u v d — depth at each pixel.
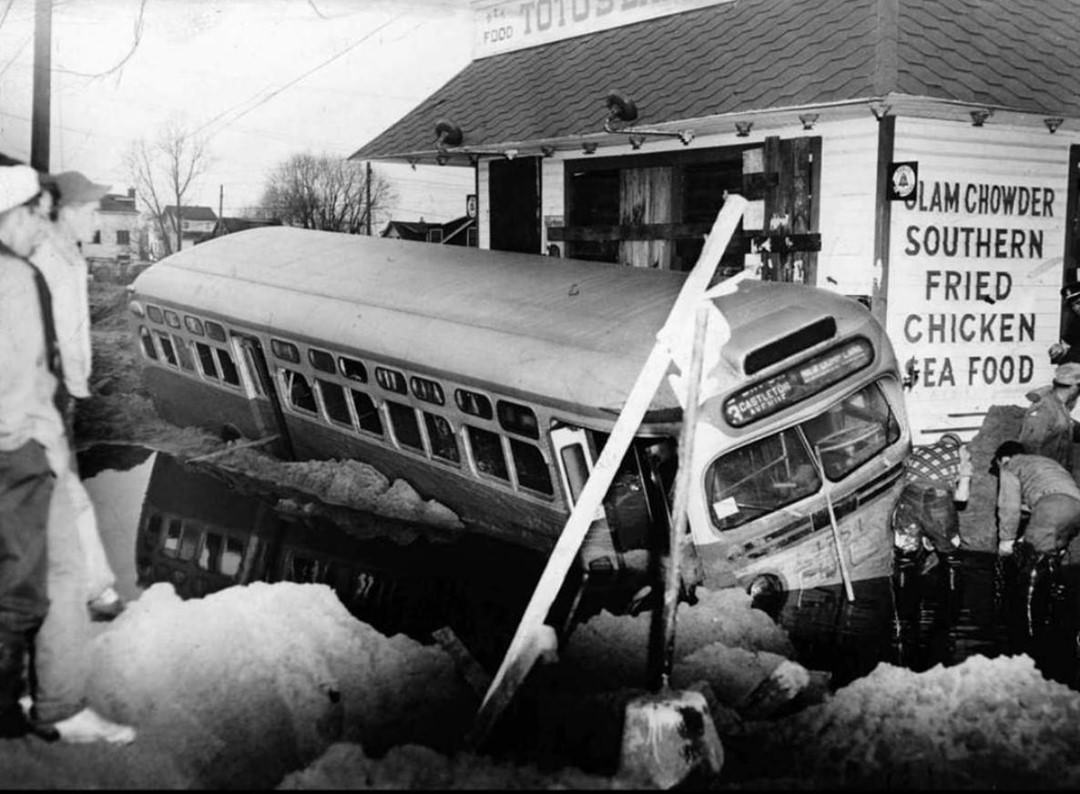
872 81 9.92
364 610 7.35
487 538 9.33
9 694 4.53
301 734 4.95
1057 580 8.30
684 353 7.32
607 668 6.18
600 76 13.66
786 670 5.89
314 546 9.02
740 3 12.93
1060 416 9.34
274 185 30.28
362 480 10.57
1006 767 4.82
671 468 7.54
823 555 7.79
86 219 5.16
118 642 5.47
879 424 8.16
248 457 11.80
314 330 10.94
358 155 16.19
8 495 4.22
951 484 8.96
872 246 10.62
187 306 13.07
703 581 7.46
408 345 9.70
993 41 11.09
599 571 7.97
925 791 4.58
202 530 9.50
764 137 11.70
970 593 7.85
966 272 11.15
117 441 13.50
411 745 4.60
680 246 12.88
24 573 4.25
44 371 4.40
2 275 4.29
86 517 5.90
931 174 10.81
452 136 14.48
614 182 13.86
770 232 11.07
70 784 4.14
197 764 4.54
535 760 4.90
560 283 9.85
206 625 5.80
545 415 8.21
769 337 7.57
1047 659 6.52
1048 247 11.77
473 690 5.64
